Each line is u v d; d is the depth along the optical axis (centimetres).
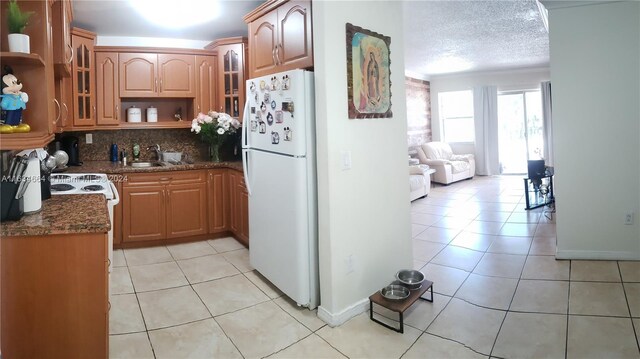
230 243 401
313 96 246
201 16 365
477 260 338
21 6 176
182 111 451
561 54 322
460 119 882
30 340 154
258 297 273
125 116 424
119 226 374
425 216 511
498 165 845
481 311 245
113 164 405
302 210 246
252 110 299
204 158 466
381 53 254
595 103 317
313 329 229
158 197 385
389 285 249
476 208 547
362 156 246
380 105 254
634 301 249
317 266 254
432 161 751
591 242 327
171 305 260
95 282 160
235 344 214
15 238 150
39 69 179
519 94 827
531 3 375
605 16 310
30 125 180
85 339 159
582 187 326
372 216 255
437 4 371
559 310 242
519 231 423
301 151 243
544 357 196
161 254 366
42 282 154
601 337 211
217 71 429
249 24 331
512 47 572
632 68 307
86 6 335
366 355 202
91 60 384
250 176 309
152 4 333
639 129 308
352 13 235
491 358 196
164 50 411
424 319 237
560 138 328
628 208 316
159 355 204
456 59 661
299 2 260
